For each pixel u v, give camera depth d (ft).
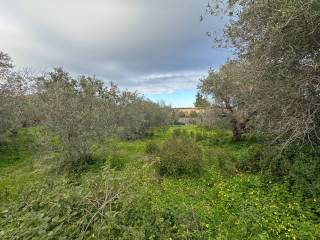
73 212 16.67
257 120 24.86
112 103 43.88
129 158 35.27
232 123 49.26
